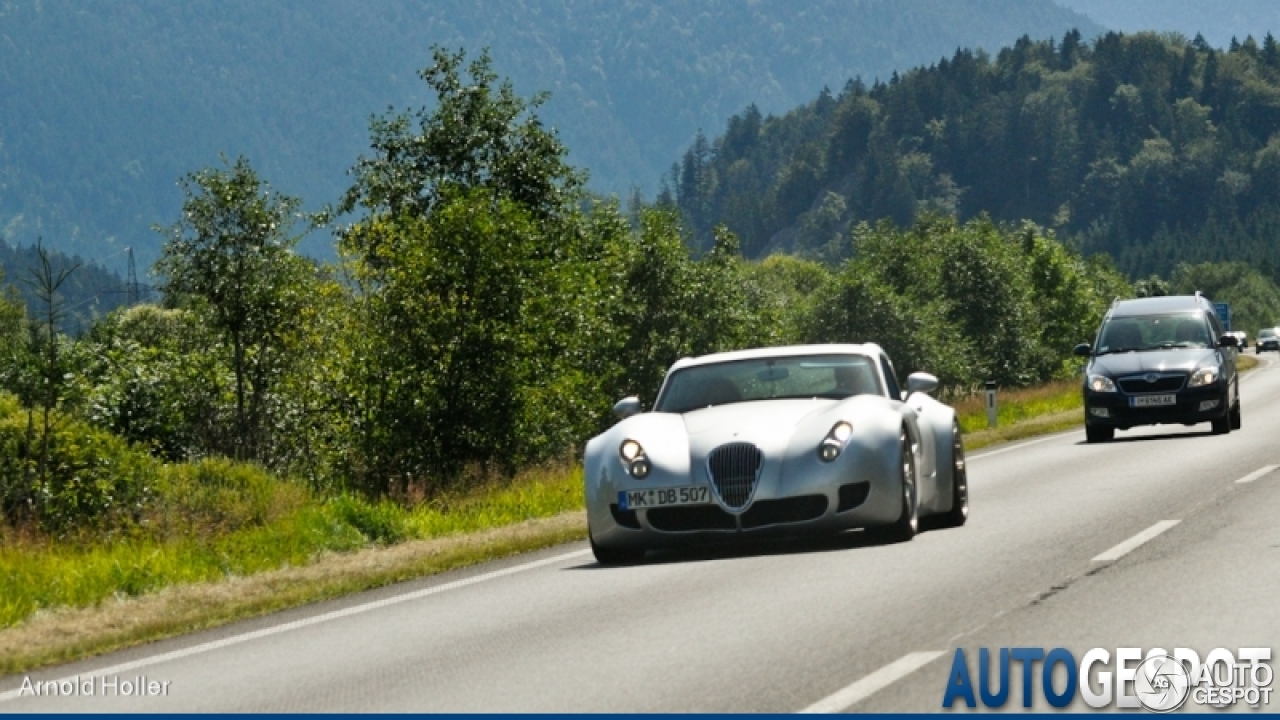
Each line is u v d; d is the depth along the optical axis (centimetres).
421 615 1296
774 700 845
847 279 6688
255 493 2775
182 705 964
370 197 4419
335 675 1030
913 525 1565
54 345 3117
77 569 1745
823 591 1239
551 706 869
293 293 3500
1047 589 1175
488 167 4469
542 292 3350
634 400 1683
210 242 3509
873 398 1602
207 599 1469
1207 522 1555
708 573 1414
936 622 1059
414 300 3216
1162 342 3334
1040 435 3747
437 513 2381
